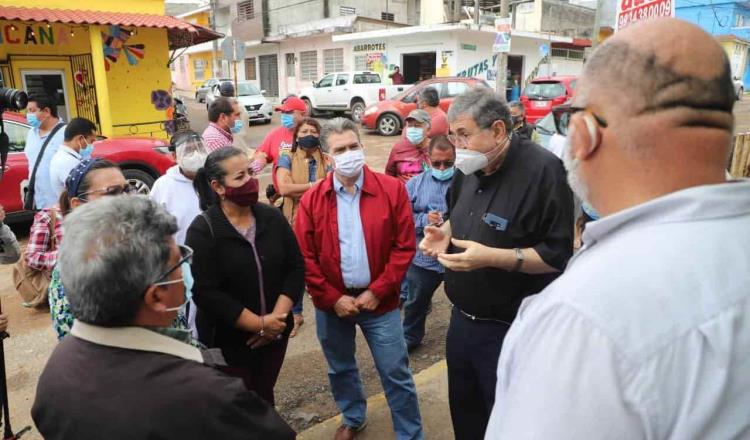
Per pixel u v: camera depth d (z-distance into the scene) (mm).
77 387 1046
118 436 997
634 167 780
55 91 9805
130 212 1146
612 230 798
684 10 26188
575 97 853
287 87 25969
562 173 1814
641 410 673
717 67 734
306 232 2412
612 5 6621
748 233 726
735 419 670
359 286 2398
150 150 6469
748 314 685
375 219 2350
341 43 22562
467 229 1996
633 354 679
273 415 1160
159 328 1183
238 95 17719
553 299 778
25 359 3490
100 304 1070
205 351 1560
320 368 3412
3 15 8031
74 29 9719
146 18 9758
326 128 2328
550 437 724
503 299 1893
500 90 11406
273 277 2230
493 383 1995
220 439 1044
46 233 3053
